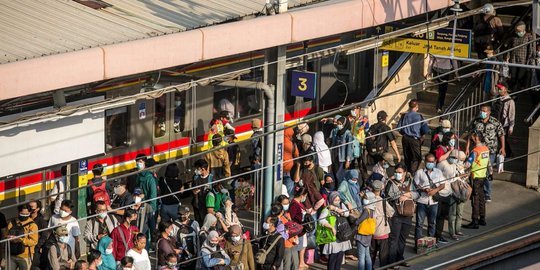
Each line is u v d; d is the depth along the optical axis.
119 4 34.47
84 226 33.62
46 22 31.88
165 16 34.00
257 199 35.81
